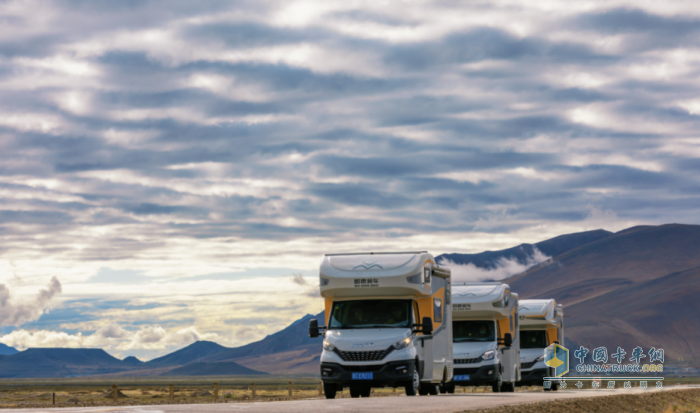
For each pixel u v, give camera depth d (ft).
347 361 81.76
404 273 85.46
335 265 87.92
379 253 90.22
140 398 222.89
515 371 131.95
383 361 81.10
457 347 121.08
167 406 54.75
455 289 124.26
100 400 190.19
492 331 123.34
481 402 71.26
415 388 84.17
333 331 85.51
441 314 97.96
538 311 146.41
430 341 91.09
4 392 342.64
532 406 72.69
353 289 86.28
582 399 88.89
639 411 96.22
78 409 50.19
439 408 60.34
